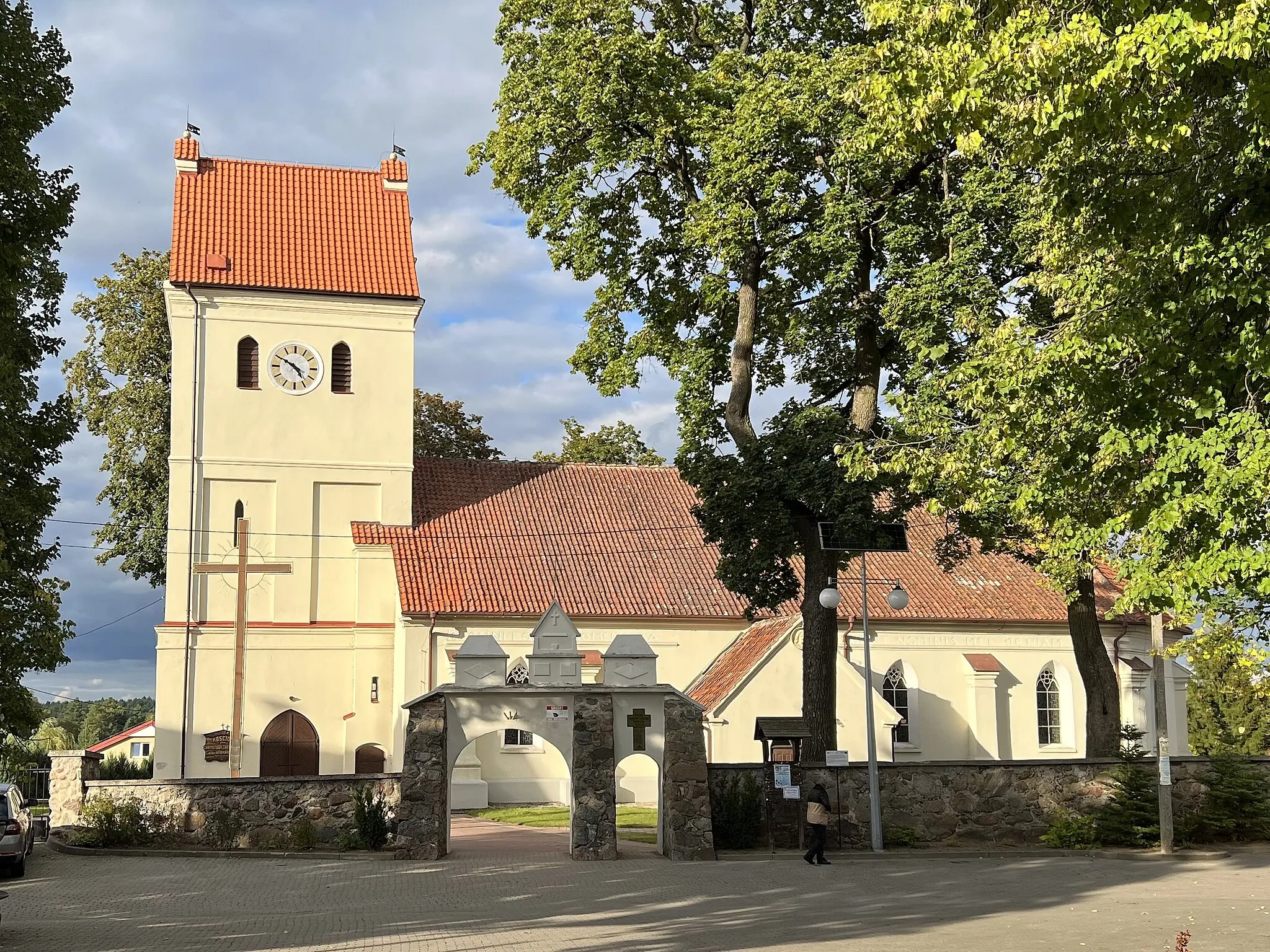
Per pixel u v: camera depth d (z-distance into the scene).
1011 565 49.28
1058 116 12.50
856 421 30.53
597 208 30.67
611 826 27.27
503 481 49.34
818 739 29.48
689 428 31.84
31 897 21.78
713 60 30.56
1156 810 29.12
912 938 15.95
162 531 51.38
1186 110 12.34
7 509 21.11
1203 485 12.61
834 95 27.19
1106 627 47.19
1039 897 20.53
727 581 29.17
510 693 28.11
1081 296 15.55
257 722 43.16
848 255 27.92
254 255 45.81
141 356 52.41
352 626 44.28
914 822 29.77
